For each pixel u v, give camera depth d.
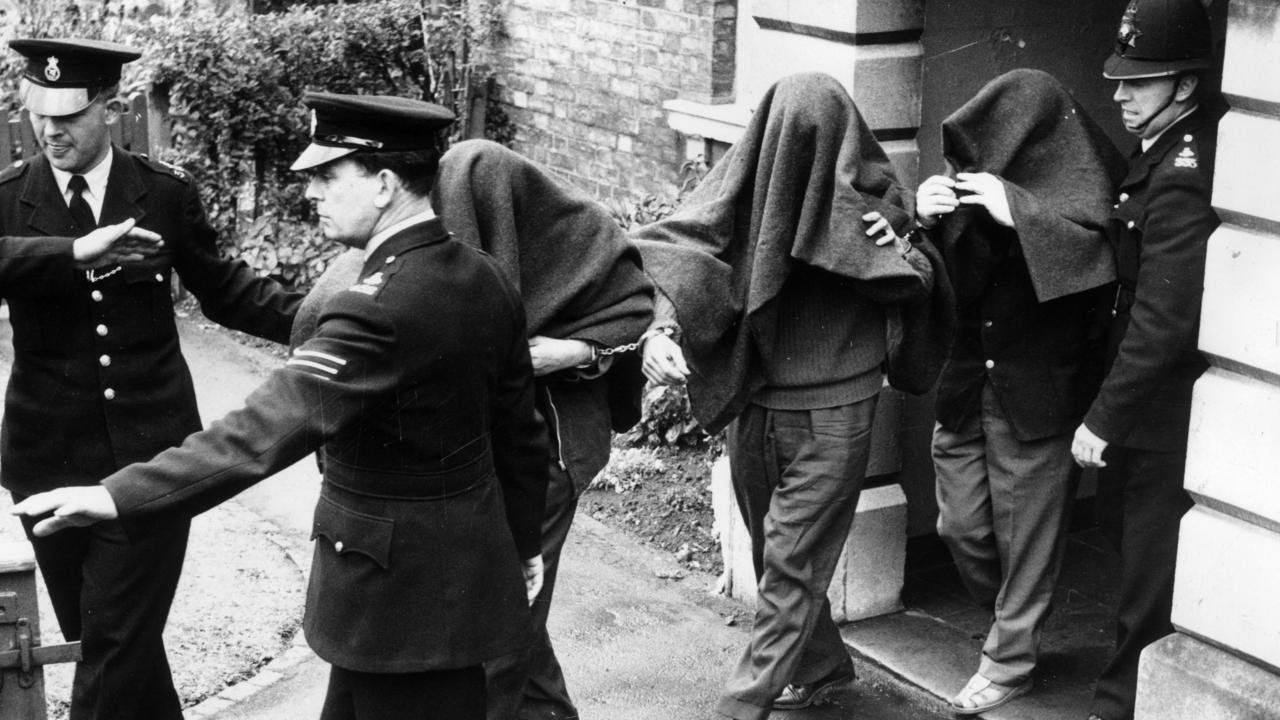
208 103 8.28
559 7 8.22
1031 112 4.38
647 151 7.73
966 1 4.99
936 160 5.05
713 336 4.21
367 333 2.97
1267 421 3.64
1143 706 4.00
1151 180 3.98
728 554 5.34
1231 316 3.68
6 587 2.99
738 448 4.45
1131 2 4.07
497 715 3.92
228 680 4.77
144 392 3.93
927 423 5.27
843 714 4.61
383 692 3.15
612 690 4.74
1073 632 5.08
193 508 2.84
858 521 5.04
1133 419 3.99
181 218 3.98
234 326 4.12
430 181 3.18
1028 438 4.43
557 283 3.98
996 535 4.59
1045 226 4.21
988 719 4.54
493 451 3.37
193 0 8.93
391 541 3.09
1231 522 3.78
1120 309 4.28
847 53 4.74
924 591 5.33
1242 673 3.79
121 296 3.87
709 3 6.99
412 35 8.96
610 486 6.24
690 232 4.26
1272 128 3.51
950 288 4.28
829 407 4.24
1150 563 4.12
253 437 2.87
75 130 3.78
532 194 3.97
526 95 8.63
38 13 9.88
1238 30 3.52
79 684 3.87
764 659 4.33
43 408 3.88
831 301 4.24
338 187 3.11
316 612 3.18
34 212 3.85
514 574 3.27
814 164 4.07
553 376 4.03
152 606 3.85
